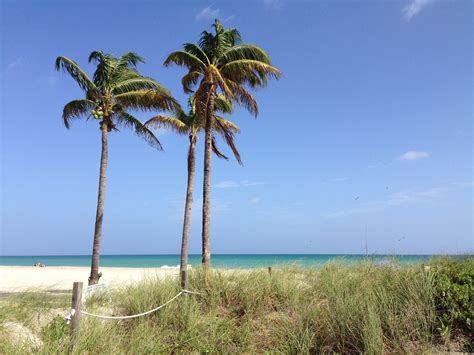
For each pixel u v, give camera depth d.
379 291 8.20
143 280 10.64
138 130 19.45
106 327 7.50
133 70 19.53
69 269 40.16
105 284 11.00
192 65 16.55
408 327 7.18
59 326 7.07
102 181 18.20
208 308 9.30
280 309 9.23
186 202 19.52
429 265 9.41
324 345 7.34
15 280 22.33
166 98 18.16
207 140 16.02
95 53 18.36
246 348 7.75
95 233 17.81
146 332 7.65
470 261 9.49
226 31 16.59
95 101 18.55
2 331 6.72
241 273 10.73
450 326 7.12
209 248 15.19
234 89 16.06
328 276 10.07
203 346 7.71
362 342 7.01
